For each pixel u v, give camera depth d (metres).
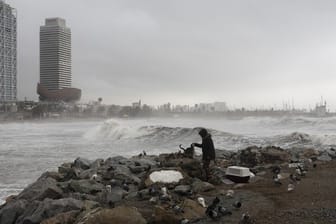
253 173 12.73
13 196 11.36
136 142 35.62
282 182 10.81
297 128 53.59
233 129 55.75
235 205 7.91
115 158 17.53
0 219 9.36
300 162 14.98
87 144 34.81
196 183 10.27
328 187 9.74
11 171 19.02
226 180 11.34
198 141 34.56
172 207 8.09
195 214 7.52
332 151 18.45
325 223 6.46
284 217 6.96
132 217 6.80
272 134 42.41
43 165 21.16
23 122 155.62
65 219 7.74
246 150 16.14
